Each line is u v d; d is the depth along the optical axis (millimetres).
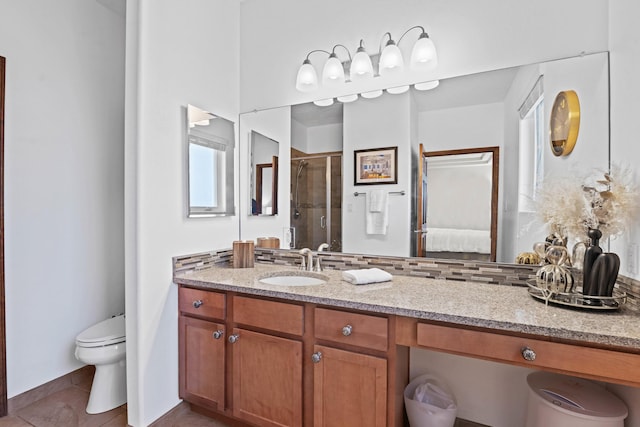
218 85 2137
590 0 1466
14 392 1881
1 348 1817
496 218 1667
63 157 2146
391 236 1904
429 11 1792
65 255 2158
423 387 1602
